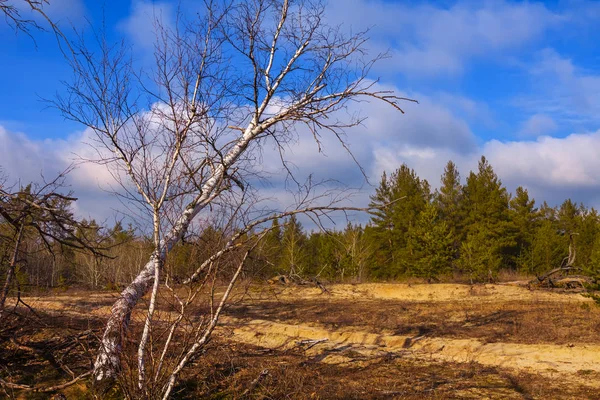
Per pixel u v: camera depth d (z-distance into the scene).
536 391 9.48
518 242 46.31
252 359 10.58
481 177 46.44
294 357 11.65
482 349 12.82
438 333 14.73
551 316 16.30
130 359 6.56
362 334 14.58
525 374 10.70
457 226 46.97
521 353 12.36
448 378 10.42
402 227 43.84
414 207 44.75
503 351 12.55
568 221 53.09
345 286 25.80
